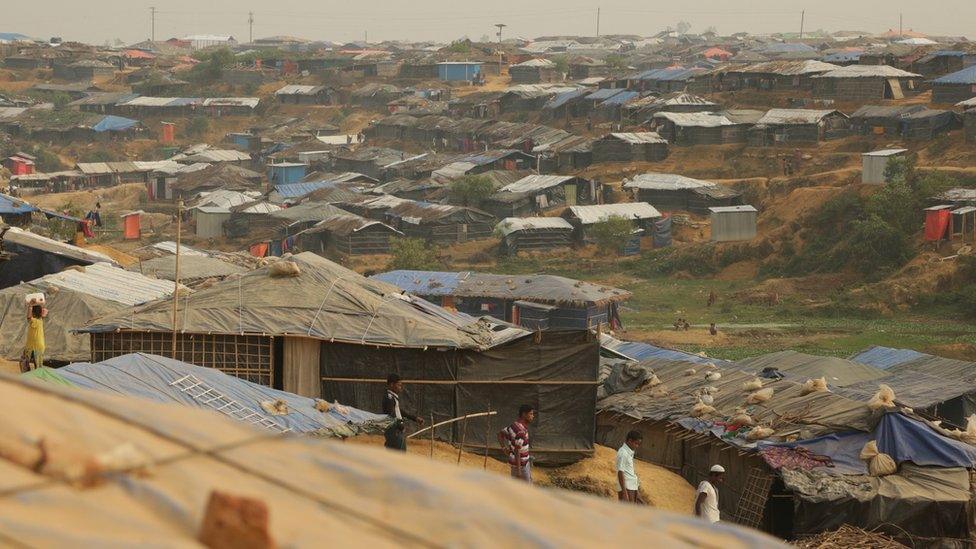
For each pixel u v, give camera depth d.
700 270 116.56
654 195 132.38
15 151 196.62
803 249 115.06
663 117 148.25
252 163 193.88
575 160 151.50
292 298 34.50
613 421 38.56
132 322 33.03
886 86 151.62
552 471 33.59
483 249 124.69
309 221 126.44
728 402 36.91
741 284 111.81
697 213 129.62
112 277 46.47
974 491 30.03
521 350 33.97
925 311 98.44
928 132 132.62
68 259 51.94
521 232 123.12
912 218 110.12
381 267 118.81
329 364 33.75
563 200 138.88
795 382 37.91
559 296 77.56
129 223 135.88
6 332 39.84
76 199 170.38
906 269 103.88
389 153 171.88
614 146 147.38
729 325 94.69
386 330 33.69
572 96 178.88
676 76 179.12
